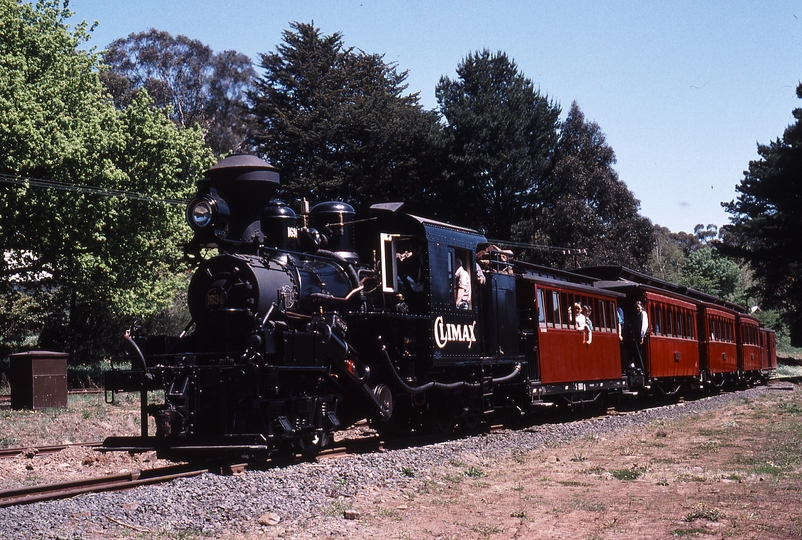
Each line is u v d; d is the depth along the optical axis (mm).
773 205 55219
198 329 12086
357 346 13844
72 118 28797
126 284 31094
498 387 18078
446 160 52219
